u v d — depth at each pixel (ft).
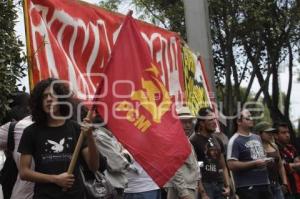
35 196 15.49
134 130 17.28
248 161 27.81
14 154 17.37
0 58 18.85
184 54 32.81
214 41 68.59
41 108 15.81
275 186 30.71
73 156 15.37
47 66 20.29
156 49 28.53
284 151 33.99
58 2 21.21
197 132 26.63
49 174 15.47
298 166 33.42
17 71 19.54
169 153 17.60
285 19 66.90
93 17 22.91
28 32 19.95
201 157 26.03
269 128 31.40
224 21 64.69
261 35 68.59
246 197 27.73
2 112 18.90
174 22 66.18
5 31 19.57
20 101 18.98
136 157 17.15
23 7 20.03
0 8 19.51
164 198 26.02
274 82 76.18
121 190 19.33
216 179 26.27
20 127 17.34
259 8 63.10
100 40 23.04
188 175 23.47
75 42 21.88
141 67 18.01
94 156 15.92
